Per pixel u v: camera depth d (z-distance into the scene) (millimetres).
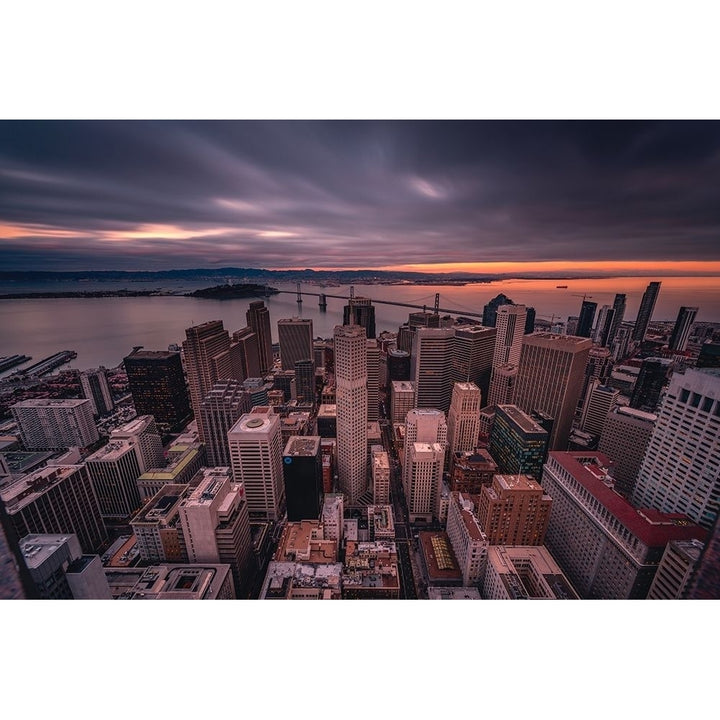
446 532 83812
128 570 62000
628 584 55312
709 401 60375
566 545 71188
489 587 63281
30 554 40312
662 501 68562
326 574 63781
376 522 85625
